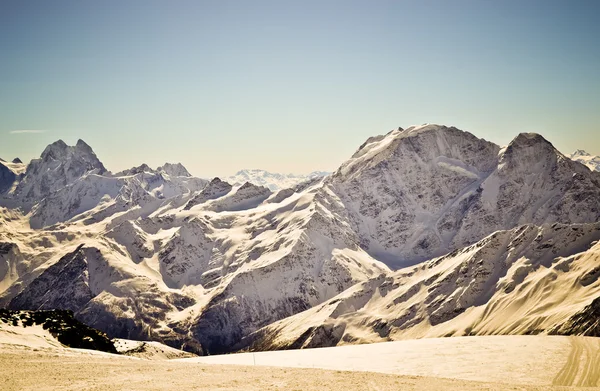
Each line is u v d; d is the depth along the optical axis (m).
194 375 77.38
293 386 70.06
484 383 73.75
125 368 81.62
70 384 70.69
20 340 107.75
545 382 95.75
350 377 76.50
